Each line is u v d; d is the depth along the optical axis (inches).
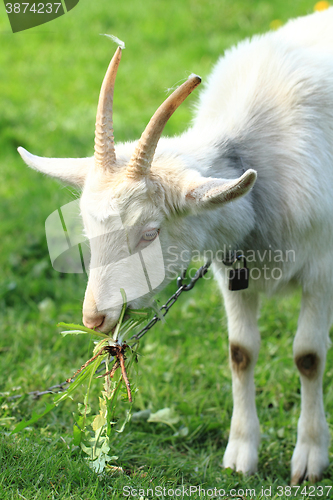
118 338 102.3
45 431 121.4
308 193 114.6
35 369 146.8
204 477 114.7
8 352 157.5
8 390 137.0
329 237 119.3
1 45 395.5
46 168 111.2
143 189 98.3
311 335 121.7
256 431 125.0
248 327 127.7
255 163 116.5
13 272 192.5
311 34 139.3
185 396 142.9
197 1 432.1
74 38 399.9
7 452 104.3
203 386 148.6
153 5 434.9
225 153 114.3
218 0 428.8
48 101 323.9
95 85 343.0
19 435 113.3
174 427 131.6
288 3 418.0
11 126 290.0
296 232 116.5
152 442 125.2
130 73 351.9
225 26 399.9
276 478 121.1
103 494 97.7
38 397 134.6
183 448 128.3
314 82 120.6
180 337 168.9
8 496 93.7
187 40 390.6
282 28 150.0
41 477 99.7
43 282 187.0
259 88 122.3
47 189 233.9
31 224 211.2
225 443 131.7
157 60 366.3
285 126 118.0
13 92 331.6
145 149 96.7
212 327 173.6
